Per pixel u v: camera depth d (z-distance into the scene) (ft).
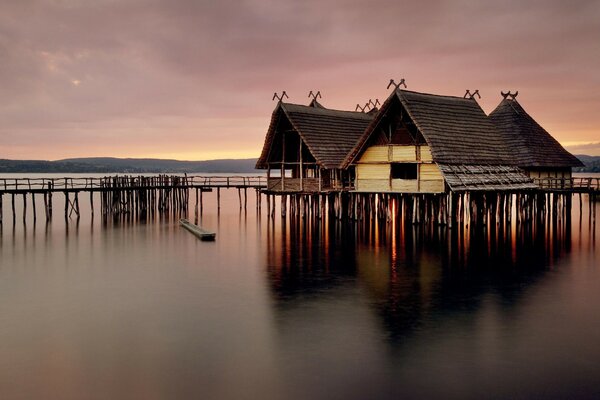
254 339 59.88
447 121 136.87
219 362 53.98
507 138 160.25
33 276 92.02
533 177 156.35
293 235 136.46
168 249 117.80
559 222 156.35
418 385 48.78
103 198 186.50
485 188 129.29
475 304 72.49
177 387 49.01
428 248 113.80
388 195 147.33
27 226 159.22
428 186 131.64
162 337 60.95
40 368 53.01
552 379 49.62
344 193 158.92
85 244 125.39
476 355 54.85
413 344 57.82
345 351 56.24
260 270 95.09
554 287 81.51
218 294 78.95
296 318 67.05
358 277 88.63
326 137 148.87
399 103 133.39
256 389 48.44
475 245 116.88
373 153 137.80
